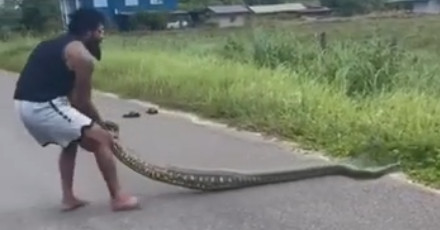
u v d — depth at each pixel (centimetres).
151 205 561
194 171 593
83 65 510
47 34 4600
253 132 873
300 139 786
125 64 1644
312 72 1140
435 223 491
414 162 635
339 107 865
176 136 883
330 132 766
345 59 1118
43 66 520
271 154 740
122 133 918
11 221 538
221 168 686
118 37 4078
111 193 552
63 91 522
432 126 701
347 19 6019
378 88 978
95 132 528
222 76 1227
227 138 851
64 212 556
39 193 619
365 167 631
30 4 5275
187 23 6769
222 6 7719
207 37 3662
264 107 947
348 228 489
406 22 4988
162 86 1291
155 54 1845
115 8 6328
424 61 1195
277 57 1368
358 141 704
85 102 528
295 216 520
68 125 518
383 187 586
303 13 7638
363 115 798
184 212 540
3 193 622
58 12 5322
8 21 5234
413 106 784
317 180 618
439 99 845
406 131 695
